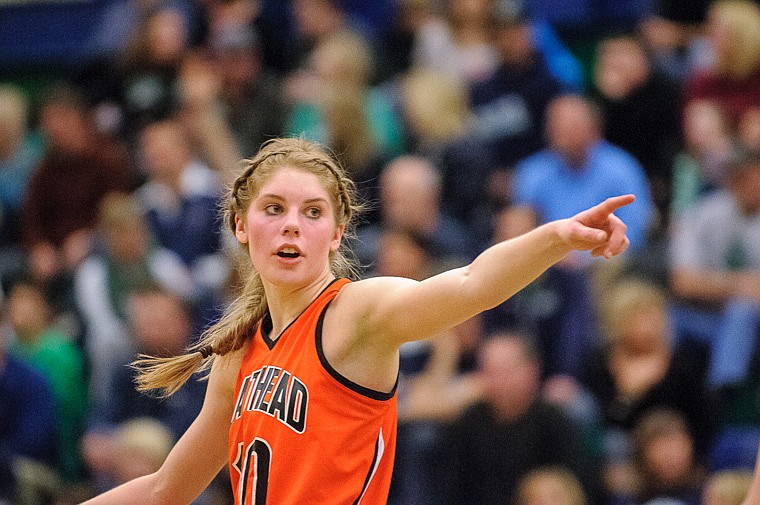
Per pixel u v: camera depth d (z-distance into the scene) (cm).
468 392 2300
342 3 3403
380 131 2908
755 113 2698
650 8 3172
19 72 3766
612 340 2366
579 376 2405
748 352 2373
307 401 1040
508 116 2936
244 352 1127
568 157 2678
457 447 2253
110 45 3484
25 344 2742
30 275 2988
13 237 3275
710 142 2698
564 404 2245
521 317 2455
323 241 1072
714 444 2311
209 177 2923
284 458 1041
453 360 2367
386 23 3409
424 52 3117
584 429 2231
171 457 1177
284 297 1087
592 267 2488
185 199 2875
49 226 3041
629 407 2347
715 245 2483
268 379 1070
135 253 2755
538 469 2214
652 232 2683
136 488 1184
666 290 2506
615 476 2267
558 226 908
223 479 2189
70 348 2756
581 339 2425
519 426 2230
